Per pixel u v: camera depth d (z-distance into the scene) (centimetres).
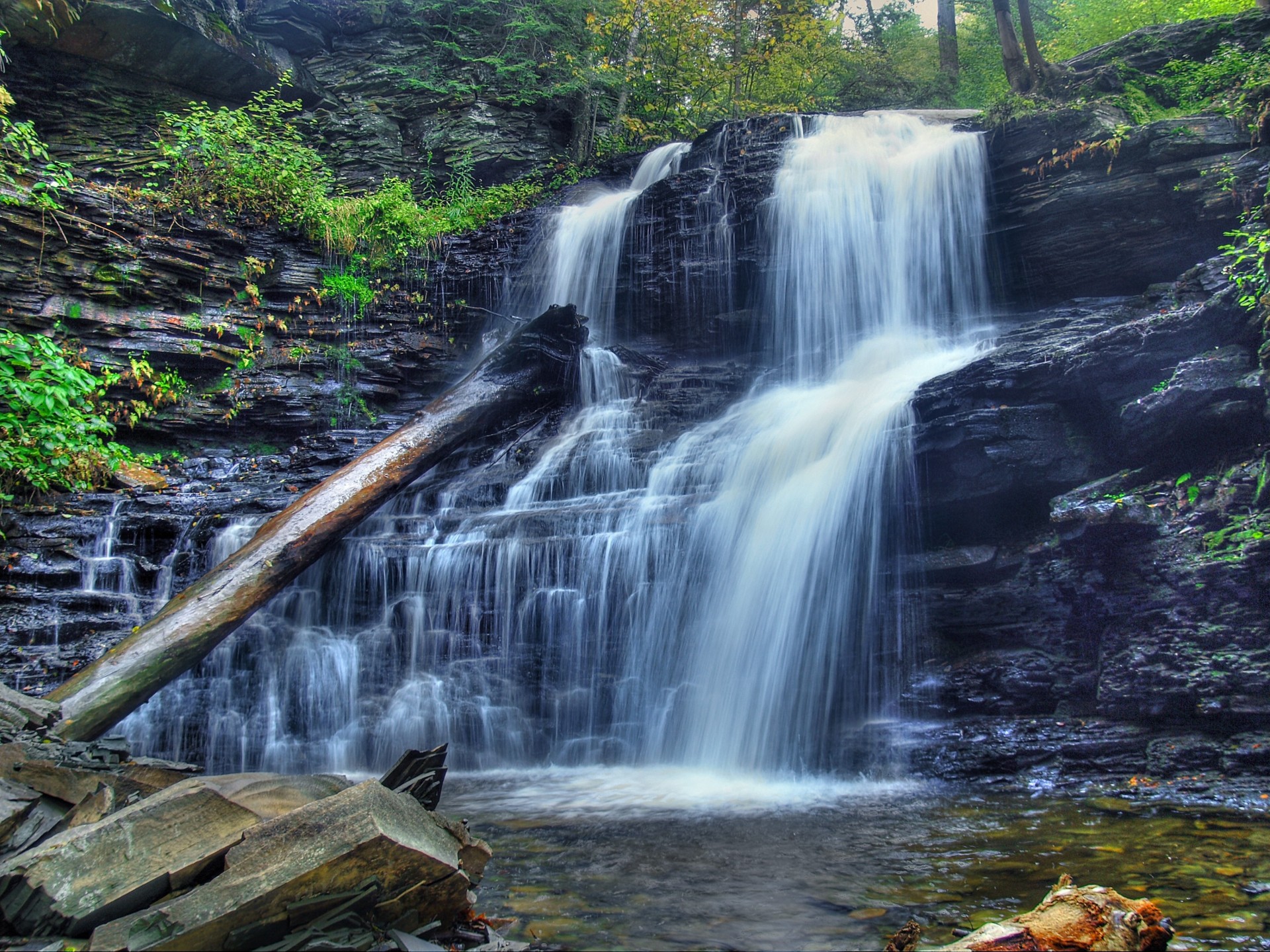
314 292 1477
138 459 1218
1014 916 332
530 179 1880
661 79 2245
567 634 805
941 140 1245
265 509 1018
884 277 1225
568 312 1232
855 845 446
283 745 831
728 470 909
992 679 639
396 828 278
